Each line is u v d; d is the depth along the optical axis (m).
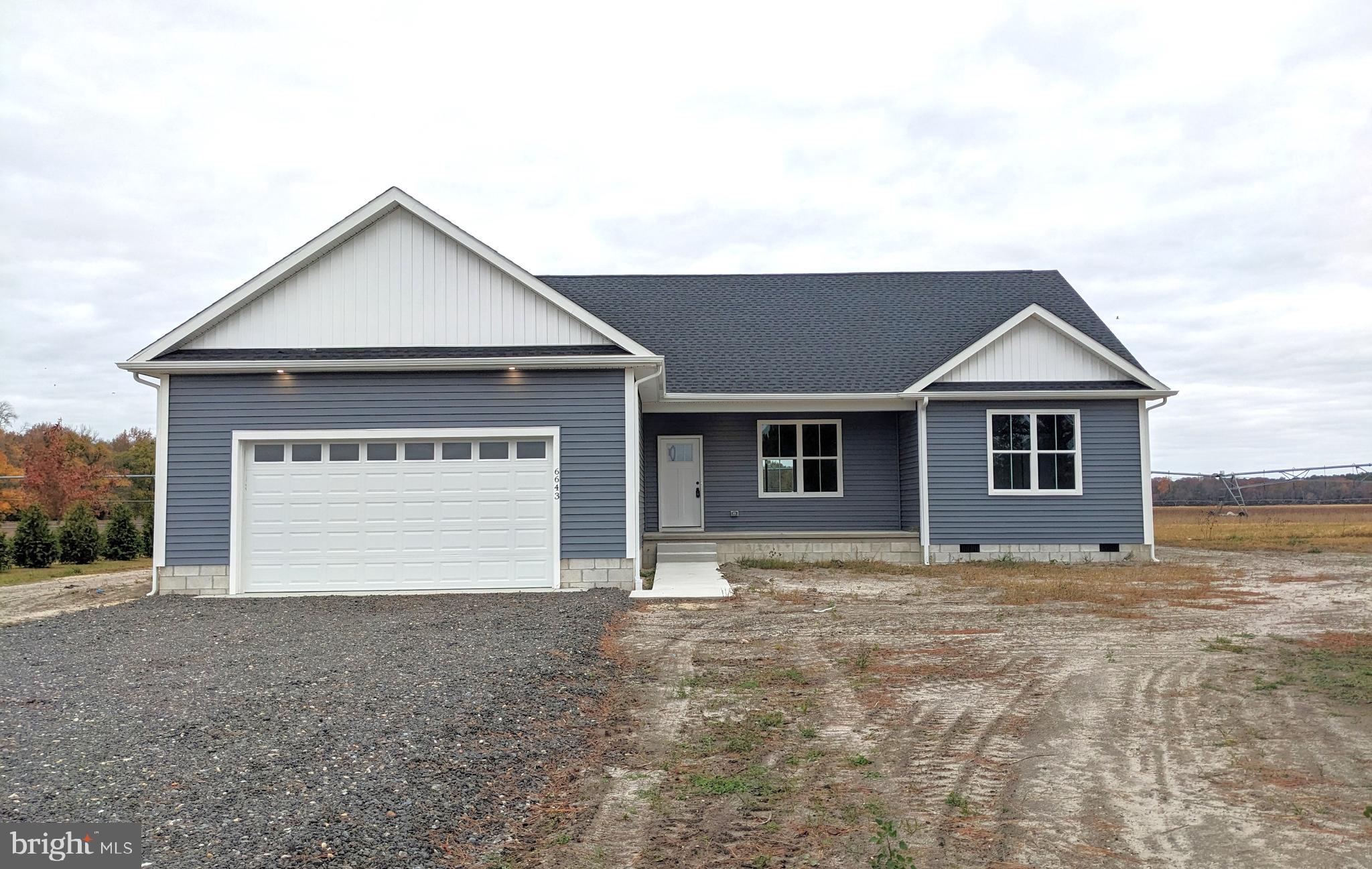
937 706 7.66
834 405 19.06
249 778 5.38
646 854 4.71
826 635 10.83
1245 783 5.73
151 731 6.30
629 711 7.57
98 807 4.88
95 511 32.50
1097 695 7.96
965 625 11.45
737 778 5.89
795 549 19.05
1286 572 17.25
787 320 21.80
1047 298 22.12
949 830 5.02
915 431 19.09
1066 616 12.14
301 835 4.59
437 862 4.49
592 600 13.09
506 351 14.74
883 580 16.02
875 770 6.05
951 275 23.62
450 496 14.61
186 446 14.41
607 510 14.62
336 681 7.91
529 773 5.90
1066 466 18.67
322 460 14.55
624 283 23.59
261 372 14.44
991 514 18.58
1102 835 4.94
